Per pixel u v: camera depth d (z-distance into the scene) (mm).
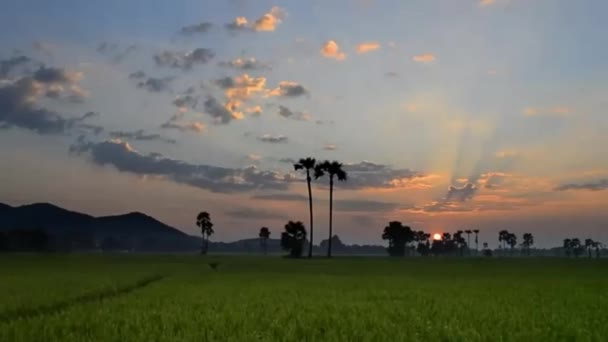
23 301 22016
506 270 64688
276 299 23391
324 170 119500
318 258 123312
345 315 17141
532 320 15336
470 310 18562
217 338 12727
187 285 34031
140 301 21844
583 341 12266
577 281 38469
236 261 100750
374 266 79000
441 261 108812
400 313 17422
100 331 13523
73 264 75312
